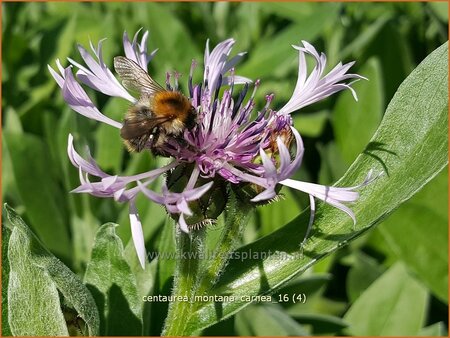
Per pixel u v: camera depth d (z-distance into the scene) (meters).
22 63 0.21
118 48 0.22
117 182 0.11
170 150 0.11
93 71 0.12
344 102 0.20
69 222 0.17
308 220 0.12
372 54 0.21
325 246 0.12
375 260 0.18
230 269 0.12
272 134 0.11
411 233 0.17
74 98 0.11
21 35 0.21
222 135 0.11
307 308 0.17
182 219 0.10
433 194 0.17
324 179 0.19
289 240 0.12
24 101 0.21
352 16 0.24
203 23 0.24
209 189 0.11
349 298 0.17
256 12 0.24
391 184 0.12
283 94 0.20
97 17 0.24
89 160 0.10
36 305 0.11
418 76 0.12
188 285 0.11
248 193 0.11
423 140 0.12
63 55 0.21
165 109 0.11
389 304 0.16
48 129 0.19
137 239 0.10
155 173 0.11
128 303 0.12
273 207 0.17
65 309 0.11
